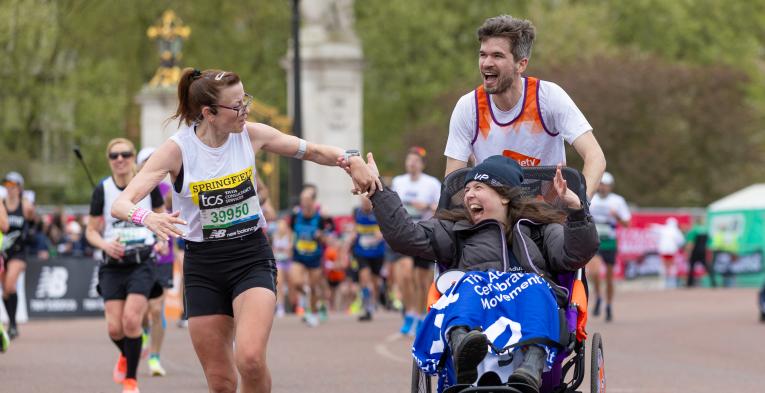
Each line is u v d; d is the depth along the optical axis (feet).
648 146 209.36
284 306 100.01
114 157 44.01
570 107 31.09
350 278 103.96
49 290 95.20
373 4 208.13
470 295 27.30
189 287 29.30
